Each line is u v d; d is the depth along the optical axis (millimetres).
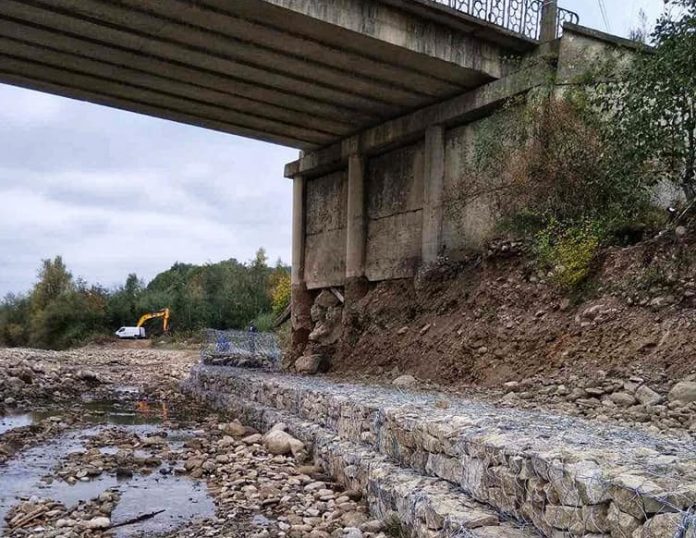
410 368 12742
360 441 8125
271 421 11258
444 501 5289
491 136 13039
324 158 18516
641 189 10117
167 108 15938
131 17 11203
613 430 5949
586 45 11805
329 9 11109
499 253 12266
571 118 11430
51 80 14289
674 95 9289
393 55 12305
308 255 19875
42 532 6422
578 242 10523
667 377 7613
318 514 6914
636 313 8977
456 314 12664
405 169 16031
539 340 10156
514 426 5984
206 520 6848
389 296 15695
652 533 3391
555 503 4254
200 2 10609
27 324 54219
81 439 11281
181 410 15438
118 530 6590
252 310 48312
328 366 16281
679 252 8984
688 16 9289
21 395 16328
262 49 12312
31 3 10773
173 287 55062
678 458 4387
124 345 43625
